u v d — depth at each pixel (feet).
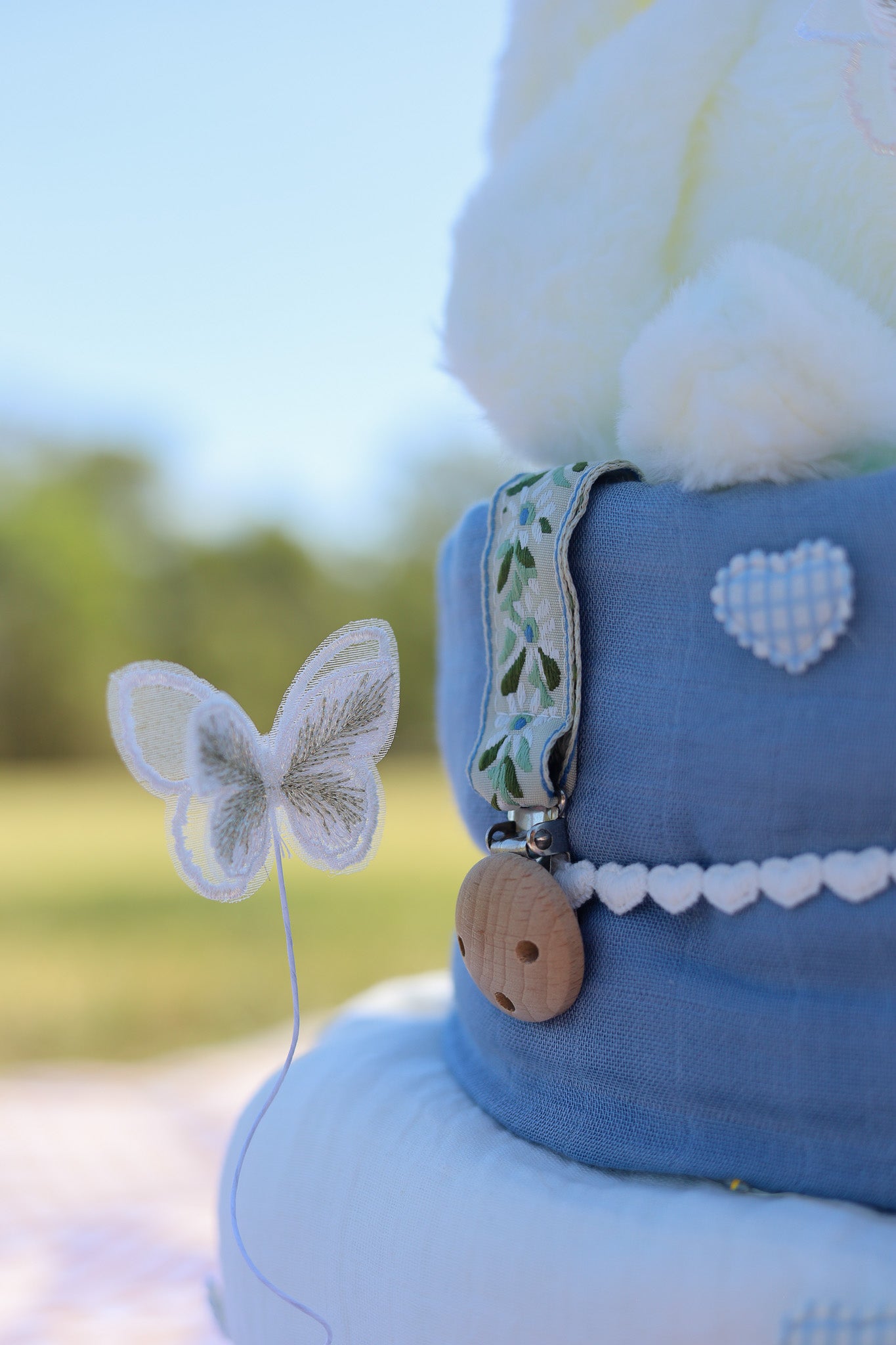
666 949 1.16
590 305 1.27
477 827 1.30
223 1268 1.36
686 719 1.15
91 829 15.08
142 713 1.15
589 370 1.28
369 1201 1.21
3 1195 2.42
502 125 1.42
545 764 1.18
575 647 1.18
